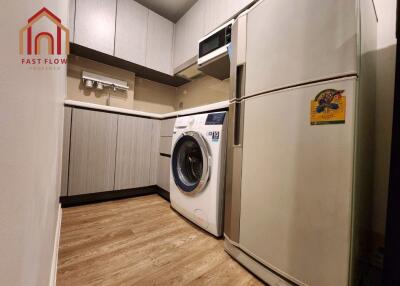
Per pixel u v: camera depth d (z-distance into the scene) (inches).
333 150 26.5
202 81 102.7
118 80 92.0
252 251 35.9
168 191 75.1
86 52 79.4
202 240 46.8
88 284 31.0
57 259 36.1
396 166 27.1
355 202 26.3
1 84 7.6
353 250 26.2
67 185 63.2
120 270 34.8
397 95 27.5
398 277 26.2
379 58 44.1
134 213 61.7
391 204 27.2
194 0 86.7
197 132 55.3
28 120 10.9
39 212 14.8
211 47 70.8
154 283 32.1
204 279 33.7
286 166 31.5
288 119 31.5
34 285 13.5
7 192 8.2
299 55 30.4
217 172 48.7
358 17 25.5
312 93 28.8
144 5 91.4
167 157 77.7
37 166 13.6
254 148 36.8
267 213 33.9
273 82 33.9
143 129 80.2
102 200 72.8
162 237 47.4
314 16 28.9
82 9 74.3
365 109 32.1
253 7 38.2
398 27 27.9
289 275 30.2
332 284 25.8
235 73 41.4
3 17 7.6
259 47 36.6
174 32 100.5
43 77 15.4
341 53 26.2
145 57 90.6
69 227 50.2
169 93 117.5
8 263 8.3
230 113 43.0
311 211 28.2
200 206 52.3
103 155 70.2
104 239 45.0
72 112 64.0
